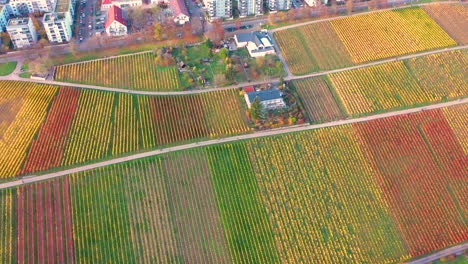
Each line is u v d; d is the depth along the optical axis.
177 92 148.25
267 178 123.38
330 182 123.12
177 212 116.00
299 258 108.06
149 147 129.88
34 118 137.25
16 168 123.00
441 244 111.56
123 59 161.38
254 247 110.00
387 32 174.25
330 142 132.25
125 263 106.69
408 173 125.81
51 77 152.62
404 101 145.75
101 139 131.88
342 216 116.31
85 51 163.50
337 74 155.62
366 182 123.44
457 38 172.50
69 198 117.56
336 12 183.38
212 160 126.94
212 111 141.50
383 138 133.62
